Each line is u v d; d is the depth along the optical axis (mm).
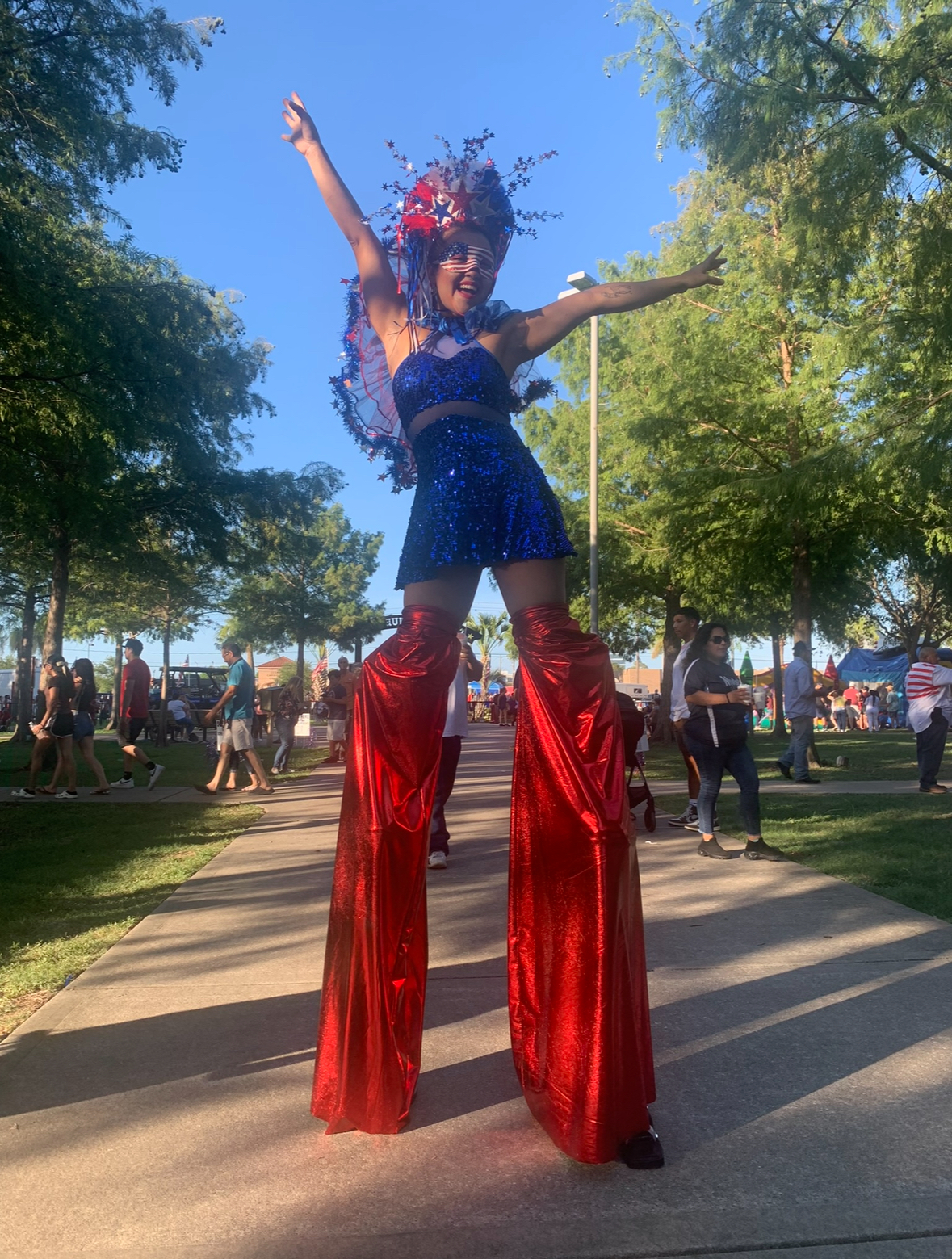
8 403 11703
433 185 2775
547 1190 2270
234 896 5652
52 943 4656
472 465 2576
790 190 10453
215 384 15281
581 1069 2338
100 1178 2363
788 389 15047
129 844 7691
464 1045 3230
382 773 2504
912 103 9414
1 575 27656
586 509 22578
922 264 9992
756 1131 2549
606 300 2797
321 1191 2281
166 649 37719
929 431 10070
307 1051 3211
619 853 2359
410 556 2615
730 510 16344
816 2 9844
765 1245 2039
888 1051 3111
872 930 4684
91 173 11250
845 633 32938
